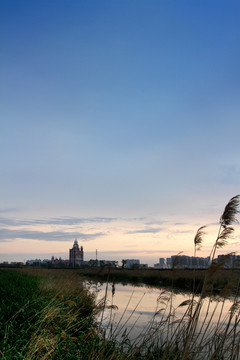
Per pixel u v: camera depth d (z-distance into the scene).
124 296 21.27
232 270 6.41
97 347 7.22
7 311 9.22
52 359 6.41
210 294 6.39
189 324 6.19
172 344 7.01
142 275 39.53
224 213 6.19
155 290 25.88
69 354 6.59
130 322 12.22
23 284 16.69
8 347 6.23
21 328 7.81
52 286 16.64
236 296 6.33
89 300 14.69
